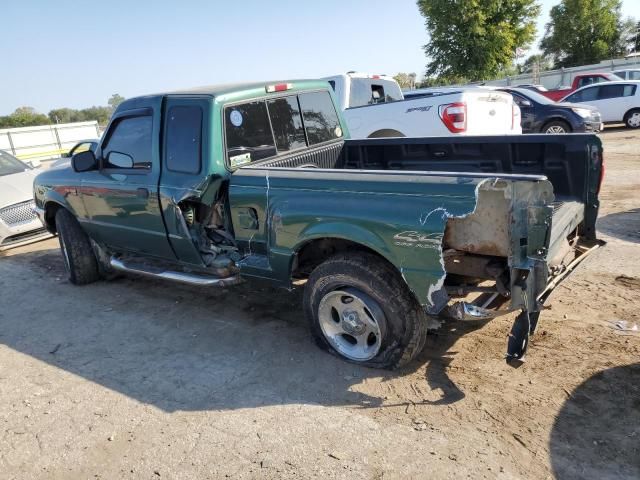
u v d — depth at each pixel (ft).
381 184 10.68
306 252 12.98
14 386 12.89
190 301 17.35
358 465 9.26
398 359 11.59
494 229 9.71
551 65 172.04
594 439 9.41
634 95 55.21
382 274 11.18
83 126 98.84
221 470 9.44
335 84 32.24
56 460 10.11
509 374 11.58
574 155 13.61
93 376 13.07
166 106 14.40
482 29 104.53
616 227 21.33
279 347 13.70
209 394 11.84
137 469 9.66
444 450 9.45
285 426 10.46
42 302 18.49
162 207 14.67
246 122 14.42
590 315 13.85
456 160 15.98
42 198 19.71
